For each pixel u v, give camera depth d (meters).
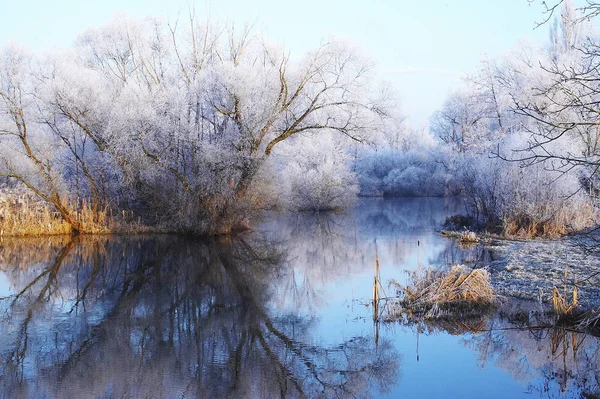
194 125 25.12
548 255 17.67
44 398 8.30
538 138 21.94
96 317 12.76
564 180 22.88
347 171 45.50
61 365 9.70
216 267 18.88
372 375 9.07
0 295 14.80
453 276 12.95
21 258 20.08
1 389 8.63
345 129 27.03
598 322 10.91
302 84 25.95
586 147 22.64
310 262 19.80
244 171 25.34
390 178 63.31
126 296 14.80
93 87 24.94
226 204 25.81
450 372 9.10
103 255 20.83
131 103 24.30
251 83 24.39
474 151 35.78
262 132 24.98
